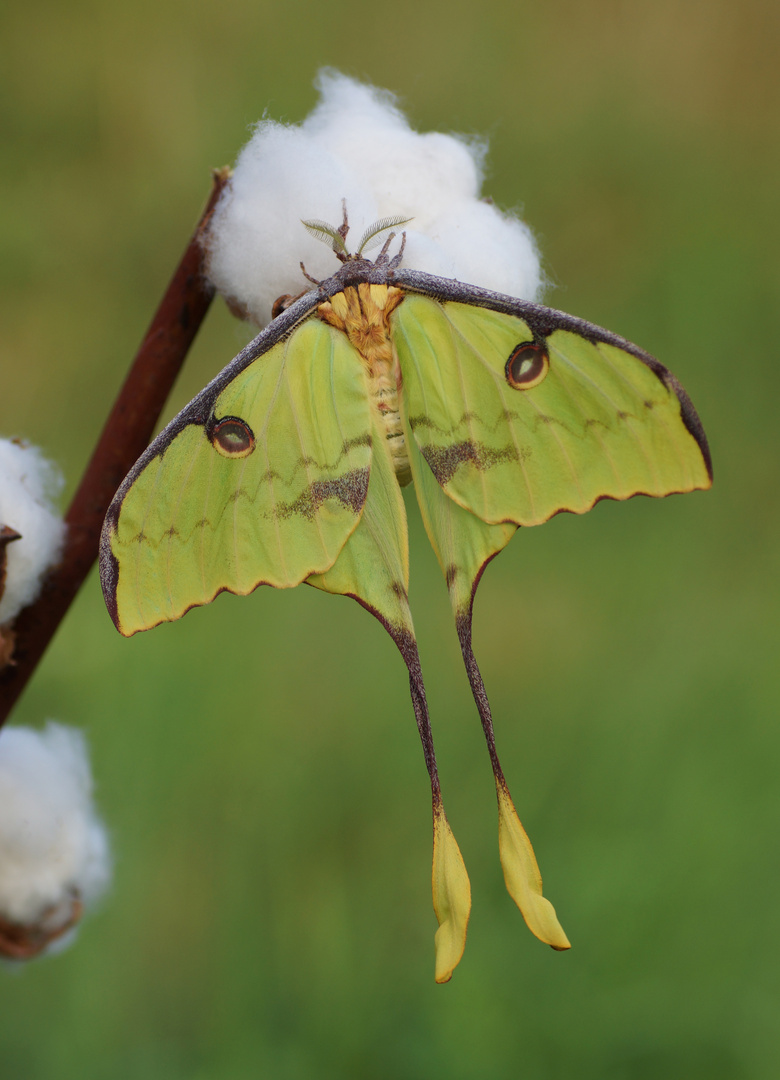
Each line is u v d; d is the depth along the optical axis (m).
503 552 1.31
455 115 1.83
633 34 1.96
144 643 1.07
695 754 1.08
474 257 0.68
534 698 1.15
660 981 0.96
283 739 1.07
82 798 0.69
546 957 0.98
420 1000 0.96
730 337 1.56
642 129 1.85
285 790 1.05
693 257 1.65
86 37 1.81
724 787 1.06
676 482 0.67
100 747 1.01
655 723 1.10
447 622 1.22
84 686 1.04
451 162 0.68
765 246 1.65
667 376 0.67
